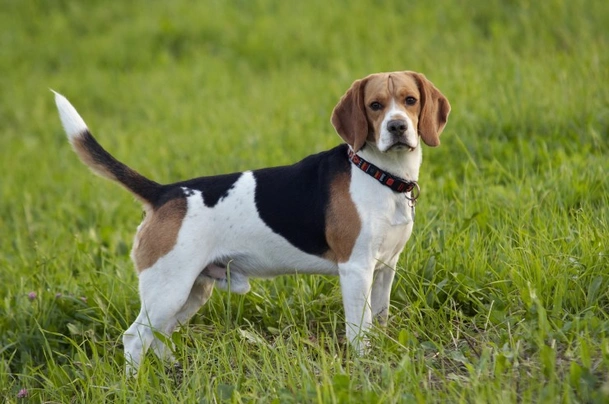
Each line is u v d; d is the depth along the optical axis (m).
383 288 7.43
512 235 8.31
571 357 6.10
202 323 8.19
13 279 9.56
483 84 12.86
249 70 18.14
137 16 22.33
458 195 9.64
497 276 7.54
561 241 7.77
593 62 12.50
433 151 11.08
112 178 7.62
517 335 6.57
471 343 6.77
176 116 15.89
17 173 14.45
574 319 6.50
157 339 7.56
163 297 7.27
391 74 7.09
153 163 13.36
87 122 16.97
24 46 21.84
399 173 7.02
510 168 10.23
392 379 5.96
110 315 8.37
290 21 19.81
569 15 16.14
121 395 6.69
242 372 6.70
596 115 10.88
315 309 7.96
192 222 7.27
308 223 7.18
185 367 6.92
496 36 16.47
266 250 7.35
